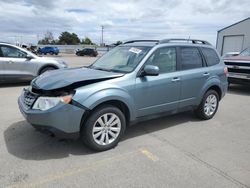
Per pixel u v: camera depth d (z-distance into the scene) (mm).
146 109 4496
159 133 4887
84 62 25797
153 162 3707
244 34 26109
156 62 4617
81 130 3859
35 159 3688
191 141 4543
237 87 10844
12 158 3697
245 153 4098
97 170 3445
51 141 4293
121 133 4188
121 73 4254
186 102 5203
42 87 3750
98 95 3762
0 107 6340
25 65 9273
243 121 5812
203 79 5426
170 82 4746
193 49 5387
